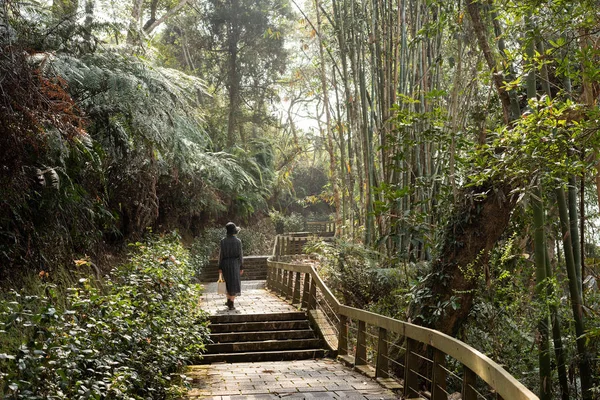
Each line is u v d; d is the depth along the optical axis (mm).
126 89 7727
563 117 5273
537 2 5098
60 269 6723
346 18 13977
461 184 8086
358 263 12133
